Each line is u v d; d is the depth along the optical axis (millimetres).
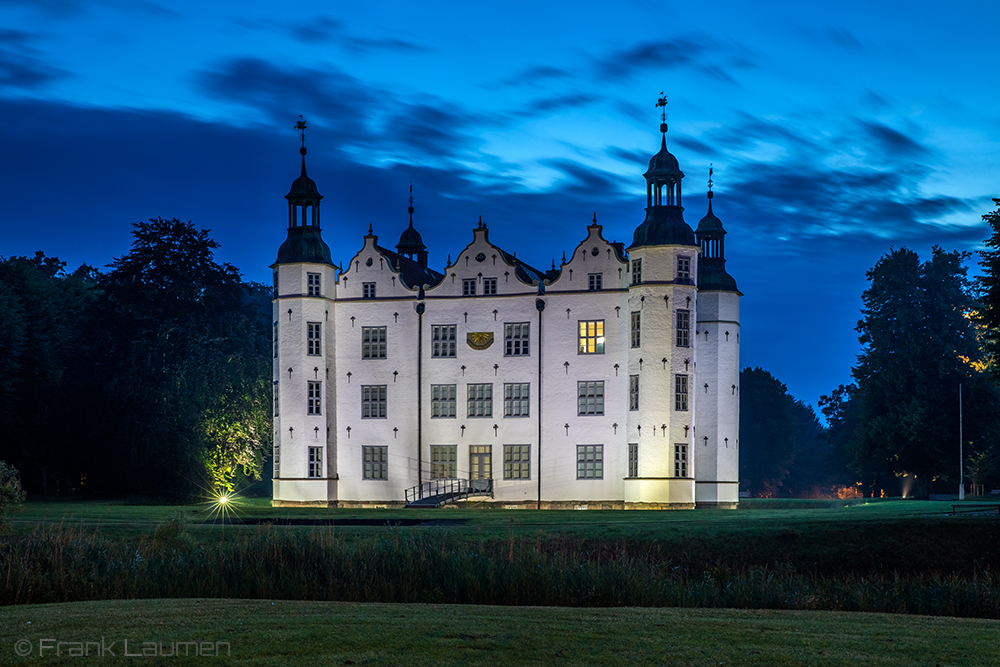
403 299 68000
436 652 16625
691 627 19062
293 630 18312
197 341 73500
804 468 153750
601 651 16812
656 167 62938
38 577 25234
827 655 16703
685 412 61938
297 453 66438
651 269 62531
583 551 40688
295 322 67375
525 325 66062
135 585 26062
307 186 68250
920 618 21047
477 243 67188
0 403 73312
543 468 64875
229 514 55562
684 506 61125
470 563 27000
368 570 27391
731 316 68812
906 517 45750
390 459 67312
